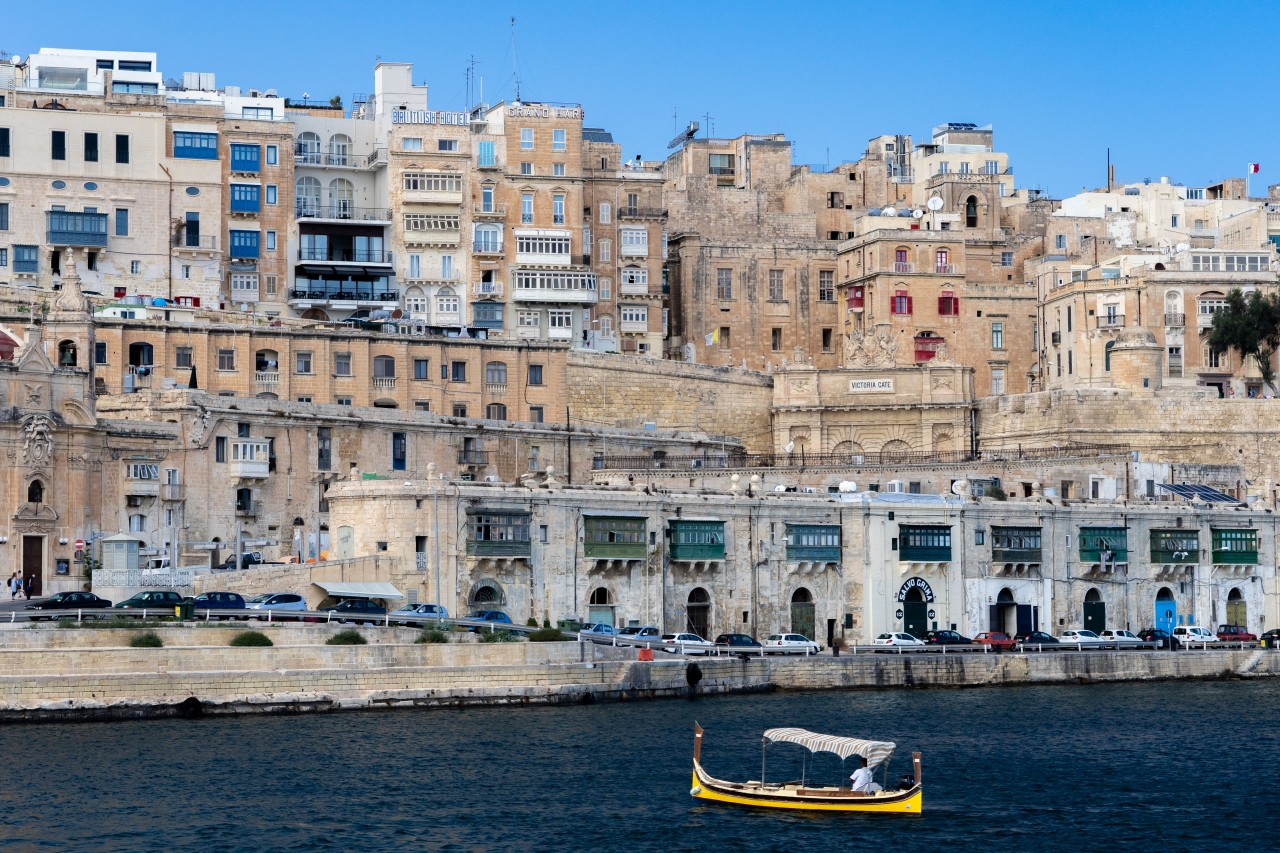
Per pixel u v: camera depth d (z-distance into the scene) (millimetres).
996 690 109250
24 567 114750
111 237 151625
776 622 118938
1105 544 127125
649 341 175500
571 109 169250
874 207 193375
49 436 115562
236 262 157000
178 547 120000
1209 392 157250
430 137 164750
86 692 86938
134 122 153375
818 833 72688
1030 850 70812
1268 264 174250
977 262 190000
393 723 90062
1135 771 84562
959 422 158000
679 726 92125
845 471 140500
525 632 103062
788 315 182000
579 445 144375
